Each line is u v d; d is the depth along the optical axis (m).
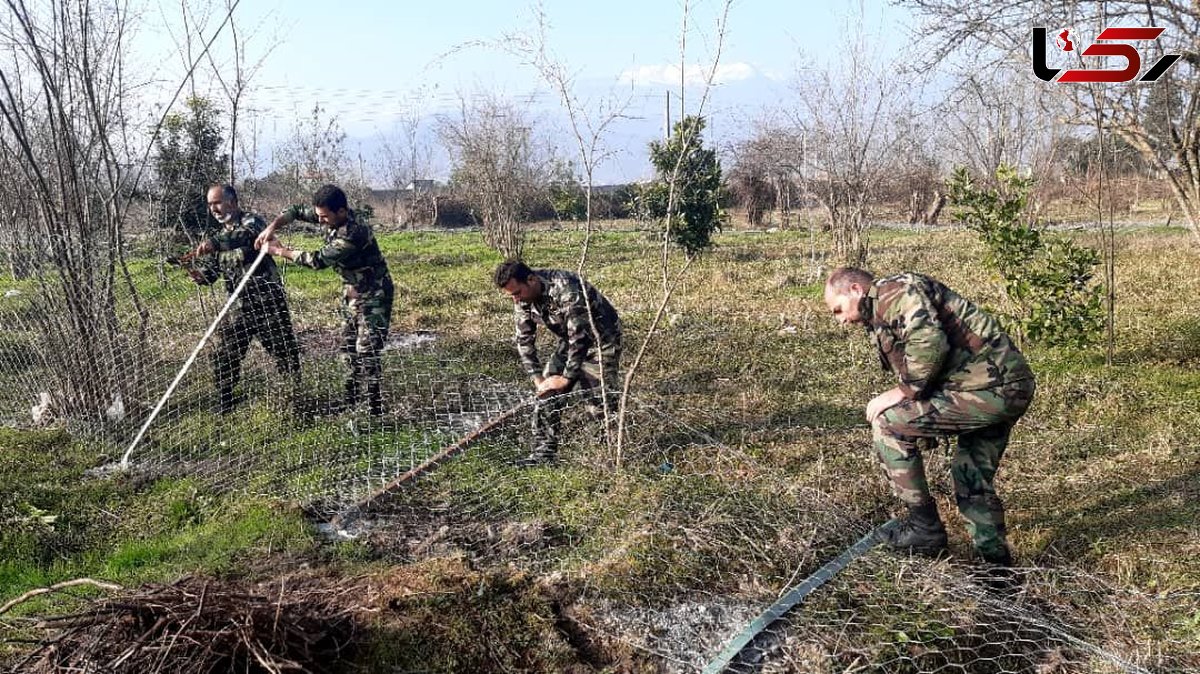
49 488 5.36
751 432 6.16
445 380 7.55
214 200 6.81
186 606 3.23
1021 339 8.09
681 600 3.90
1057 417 6.35
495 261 16.78
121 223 6.79
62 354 6.45
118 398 6.36
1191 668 3.45
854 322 4.13
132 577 4.33
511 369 8.00
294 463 5.74
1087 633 3.69
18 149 6.71
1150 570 4.15
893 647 3.45
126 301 6.72
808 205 17.69
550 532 4.62
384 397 6.81
